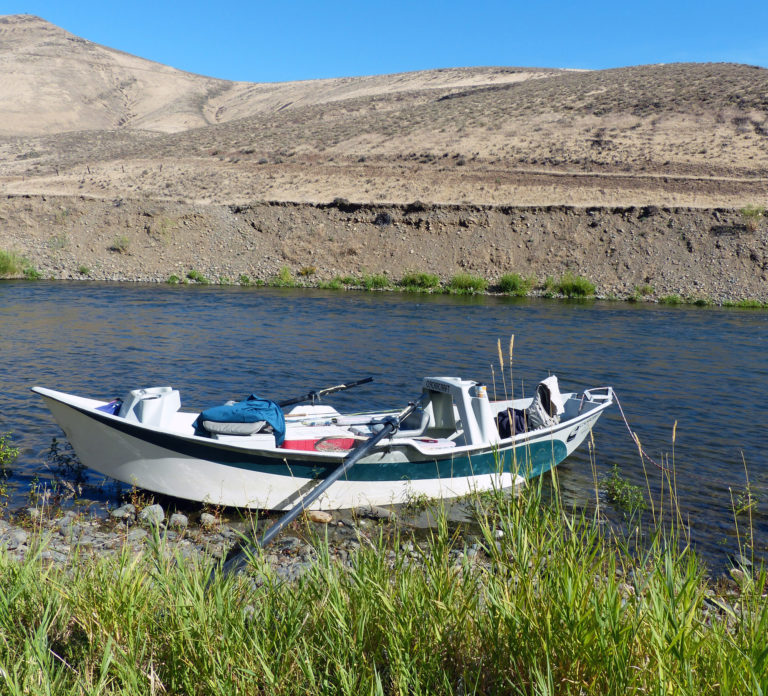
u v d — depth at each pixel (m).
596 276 40.12
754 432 11.63
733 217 41.84
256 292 36.47
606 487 8.83
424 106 81.81
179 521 7.38
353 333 22.72
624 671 2.65
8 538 6.45
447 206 45.78
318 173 56.12
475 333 23.19
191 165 60.25
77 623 3.71
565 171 52.59
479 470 8.45
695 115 62.81
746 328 25.48
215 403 13.10
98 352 18.08
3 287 34.69
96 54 170.12
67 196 48.81
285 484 7.74
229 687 2.95
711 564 6.54
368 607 3.41
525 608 3.10
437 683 3.03
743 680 2.58
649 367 17.69
